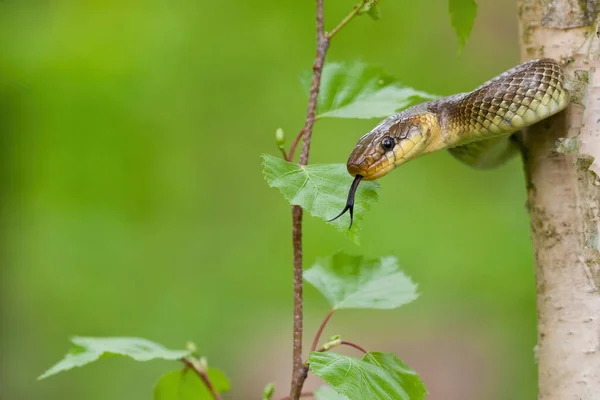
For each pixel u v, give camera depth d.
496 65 13.52
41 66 12.90
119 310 12.91
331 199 3.76
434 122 4.99
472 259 11.96
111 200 13.11
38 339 12.66
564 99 4.17
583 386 4.11
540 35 4.34
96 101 12.96
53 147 12.91
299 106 13.59
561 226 4.21
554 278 4.25
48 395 12.16
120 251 13.16
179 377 5.11
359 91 4.71
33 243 13.00
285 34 13.11
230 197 13.74
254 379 12.98
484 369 11.95
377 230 12.66
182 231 13.48
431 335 12.76
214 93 13.52
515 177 13.19
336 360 3.68
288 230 13.45
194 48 13.40
